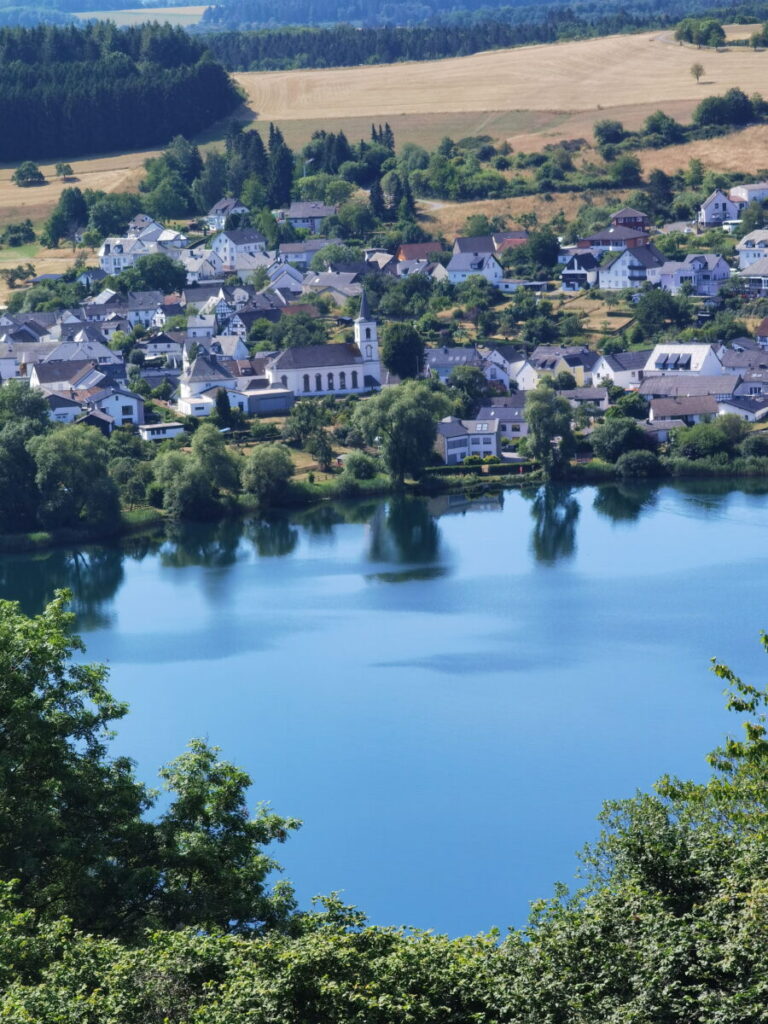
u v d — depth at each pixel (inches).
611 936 2156.7
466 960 2139.5
